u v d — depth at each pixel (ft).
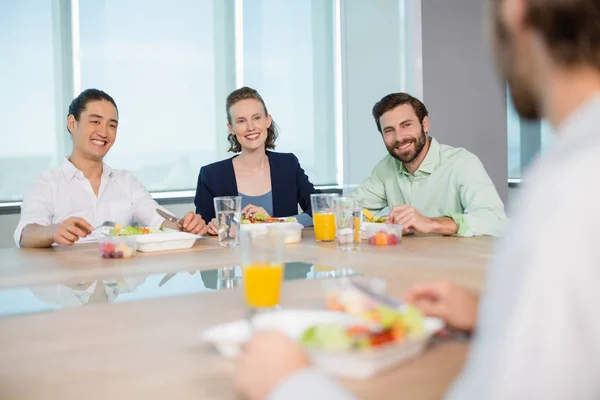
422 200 8.17
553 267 1.33
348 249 5.53
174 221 7.14
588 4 1.40
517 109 1.75
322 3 15.12
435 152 8.05
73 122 8.14
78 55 12.92
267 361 1.78
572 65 1.49
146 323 2.98
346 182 15.28
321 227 6.17
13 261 5.34
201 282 4.09
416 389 2.01
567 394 1.32
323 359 2.15
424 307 2.62
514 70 1.67
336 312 2.67
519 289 1.37
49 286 4.09
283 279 4.05
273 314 2.66
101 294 3.75
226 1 14.17
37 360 2.41
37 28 12.52
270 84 14.75
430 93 12.70
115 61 13.28
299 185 9.66
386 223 6.45
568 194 1.36
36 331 2.88
